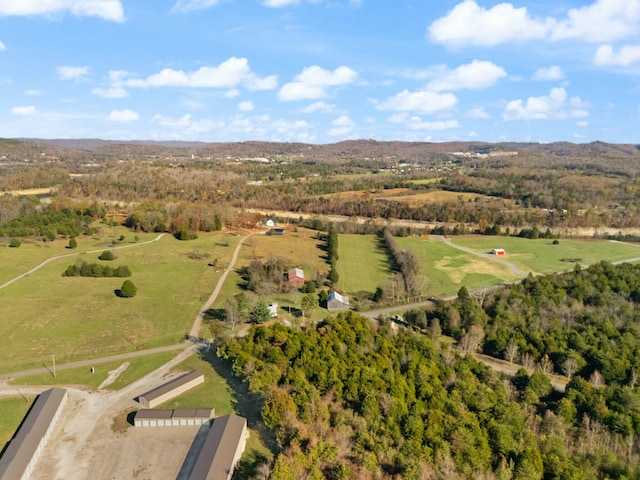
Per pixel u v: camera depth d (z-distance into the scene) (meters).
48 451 66.44
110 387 83.50
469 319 113.00
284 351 87.06
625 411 76.88
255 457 65.06
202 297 129.50
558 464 62.28
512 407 75.38
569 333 103.50
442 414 70.69
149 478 61.44
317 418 69.62
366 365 82.88
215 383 84.12
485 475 61.75
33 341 101.00
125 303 123.44
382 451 63.25
